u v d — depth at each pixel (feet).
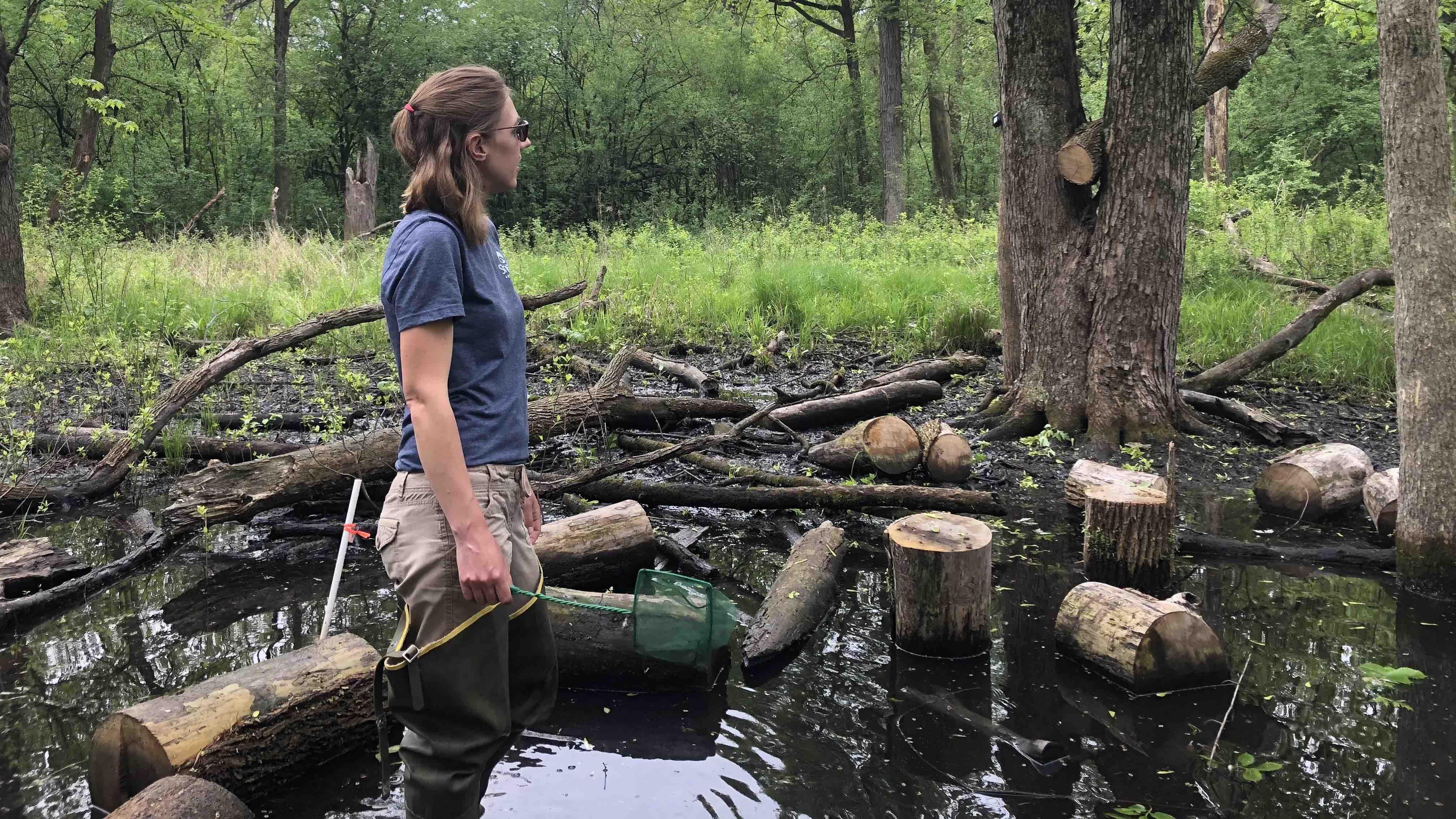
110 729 8.89
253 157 100.37
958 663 11.86
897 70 84.23
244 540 16.21
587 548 13.82
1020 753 9.78
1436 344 13.26
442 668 6.83
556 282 40.16
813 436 22.17
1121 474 16.56
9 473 18.86
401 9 97.04
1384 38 13.12
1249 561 14.99
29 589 13.99
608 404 20.61
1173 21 19.66
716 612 11.21
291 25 98.68
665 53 102.58
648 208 93.25
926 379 26.89
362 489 16.74
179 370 26.04
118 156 92.27
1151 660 11.00
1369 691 10.96
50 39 79.66
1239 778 9.30
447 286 6.49
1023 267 22.02
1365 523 16.63
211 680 9.52
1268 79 86.12
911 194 106.93
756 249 51.34
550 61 97.55
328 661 9.96
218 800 8.16
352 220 74.23
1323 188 58.70
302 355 27.37
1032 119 21.34
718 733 10.21
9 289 31.07
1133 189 20.30
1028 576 14.51
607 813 8.76
